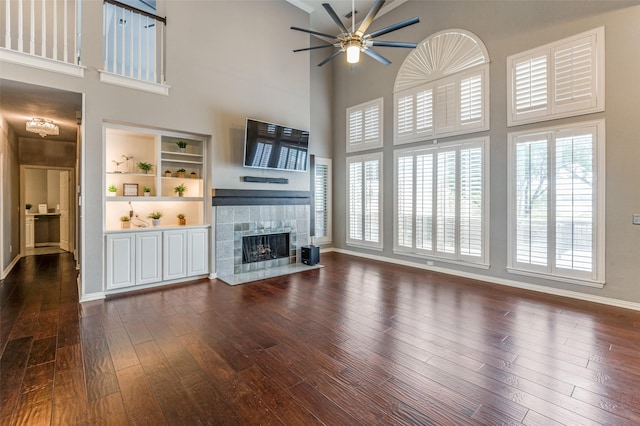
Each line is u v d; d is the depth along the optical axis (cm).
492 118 463
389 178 618
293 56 585
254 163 512
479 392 205
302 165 586
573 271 394
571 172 392
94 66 380
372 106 646
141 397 199
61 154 655
